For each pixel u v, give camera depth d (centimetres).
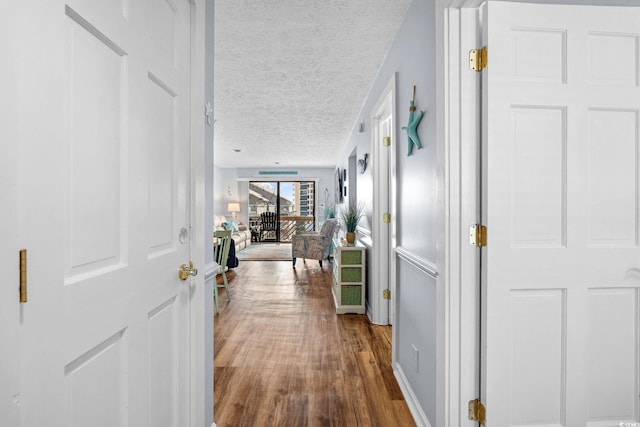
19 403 58
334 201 1000
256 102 400
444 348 147
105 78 85
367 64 295
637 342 143
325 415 184
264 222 1098
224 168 1050
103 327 84
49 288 64
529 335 141
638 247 142
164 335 121
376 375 229
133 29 97
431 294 167
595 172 141
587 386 142
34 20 60
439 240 152
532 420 142
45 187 63
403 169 225
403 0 203
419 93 191
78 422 77
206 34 158
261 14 217
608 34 140
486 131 139
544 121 140
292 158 852
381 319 330
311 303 406
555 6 138
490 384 140
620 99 140
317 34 242
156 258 112
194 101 141
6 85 55
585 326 142
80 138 76
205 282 154
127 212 95
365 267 374
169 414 125
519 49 138
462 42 145
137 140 100
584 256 141
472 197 146
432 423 164
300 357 257
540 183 140
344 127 524
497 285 139
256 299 424
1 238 54
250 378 224
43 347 63
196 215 142
